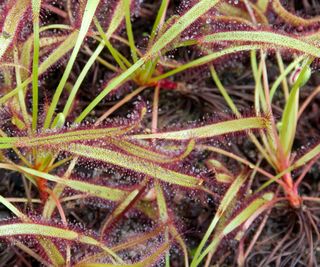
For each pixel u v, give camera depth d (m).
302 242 0.35
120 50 0.38
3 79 0.34
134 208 0.34
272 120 0.35
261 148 0.36
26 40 0.33
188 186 0.32
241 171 0.35
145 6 0.38
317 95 0.38
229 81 0.38
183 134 0.32
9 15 0.30
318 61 0.32
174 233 0.33
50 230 0.31
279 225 0.36
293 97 0.34
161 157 0.31
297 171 0.36
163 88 0.37
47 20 0.37
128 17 0.34
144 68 0.35
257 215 0.34
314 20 0.35
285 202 0.36
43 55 0.34
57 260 0.31
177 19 0.31
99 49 0.33
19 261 0.34
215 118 0.33
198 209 0.36
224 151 0.35
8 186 0.35
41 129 0.32
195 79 0.37
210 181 0.34
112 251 0.32
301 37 0.32
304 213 0.35
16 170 0.34
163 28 0.32
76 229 0.31
